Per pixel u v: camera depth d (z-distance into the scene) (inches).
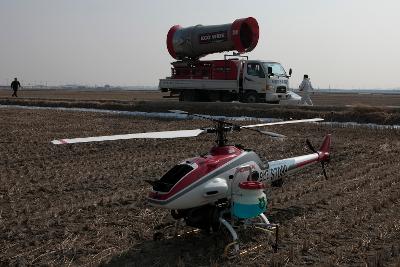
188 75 1193.4
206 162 276.5
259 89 1087.6
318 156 371.6
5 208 354.3
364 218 318.7
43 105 1472.7
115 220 324.5
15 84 1790.1
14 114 1137.4
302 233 297.0
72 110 1278.3
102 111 1236.5
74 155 584.4
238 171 286.5
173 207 261.1
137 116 1066.7
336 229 300.7
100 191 407.5
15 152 601.9
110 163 528.7
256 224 280.2
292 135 745.6
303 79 1111.6
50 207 355.6
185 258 259.8
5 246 278.5
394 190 394.9
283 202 368.2
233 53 1113.4
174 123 904.9
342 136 734.5
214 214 277.1
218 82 1133.1
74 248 273.1
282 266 247.6
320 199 372.2
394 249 259.9
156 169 498.0
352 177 454.0
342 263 249.9
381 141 684.1
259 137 719.7
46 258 261.9
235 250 258.4
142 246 280.1
